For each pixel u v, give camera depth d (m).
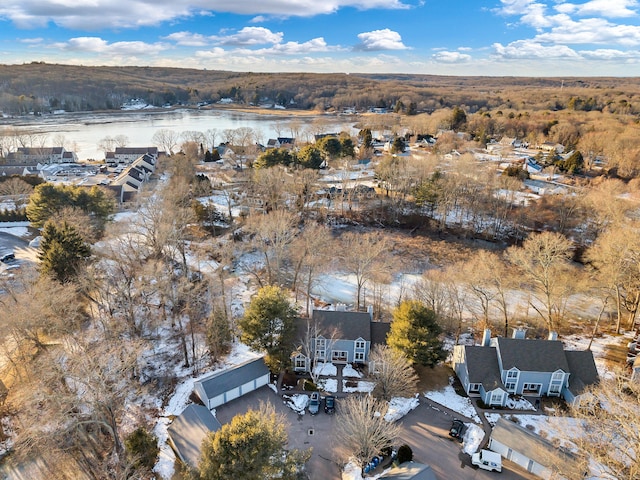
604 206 80.81
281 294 52.78
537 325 62.25
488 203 96.94
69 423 38.22
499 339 49.50
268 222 72.81
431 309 54.88
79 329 50.16
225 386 46.53
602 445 33.53
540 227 94.25
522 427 42.00
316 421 44.47
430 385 50.31
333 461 39.56
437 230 96.94
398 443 41.53
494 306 66.31
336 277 75.94
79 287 56.28
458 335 57.66
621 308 66.19
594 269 73.25
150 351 55.22
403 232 96.25
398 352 48.12
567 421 44.31
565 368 47.91
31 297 45.50
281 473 30.56
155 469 38.38
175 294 57.41
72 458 39.56
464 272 61.97
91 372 35.78
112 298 59.81
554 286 58.66
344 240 84.06
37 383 39.47
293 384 50.12
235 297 67.69
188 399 47.28
